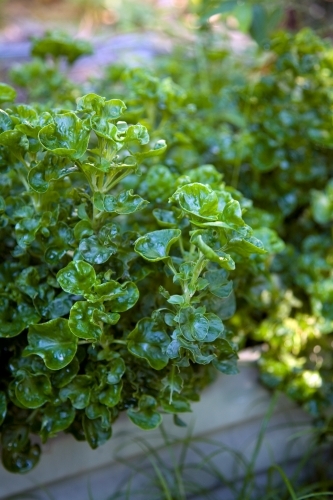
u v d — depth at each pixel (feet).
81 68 4.43
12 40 4.87
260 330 2.84
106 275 2.17
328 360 2.80
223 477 2.83
